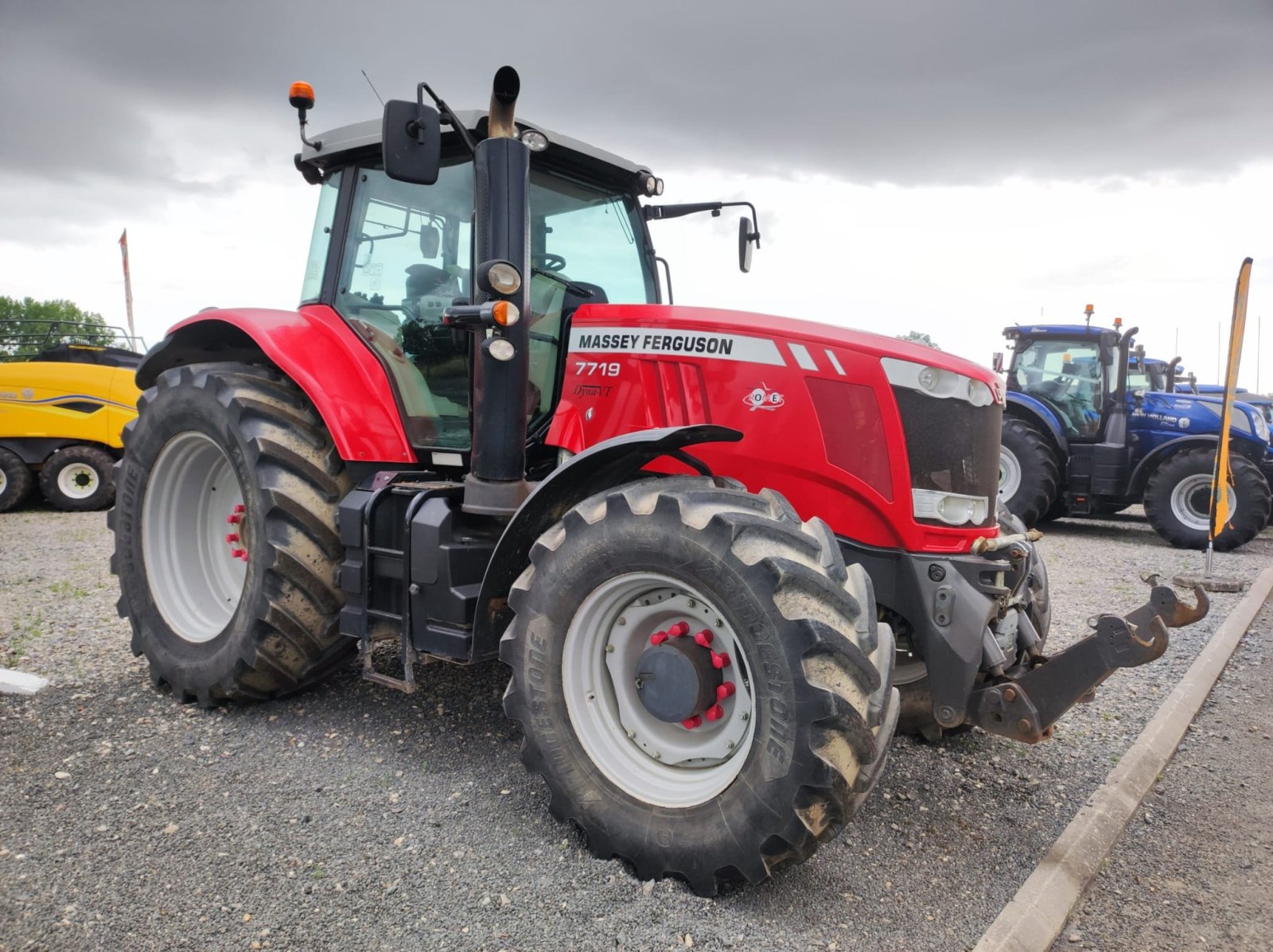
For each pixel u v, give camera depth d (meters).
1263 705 4.12
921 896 2.34
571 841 2.52
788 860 2.20
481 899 2.21
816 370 2.75
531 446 3.29
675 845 2.26
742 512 2.28
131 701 3.53
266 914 2.11
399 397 3.36
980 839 2.69
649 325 2.96
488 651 2.78
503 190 2.74
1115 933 2.27
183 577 3.73
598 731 2.47
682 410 2.88
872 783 2.23
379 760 3.02
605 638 2.52
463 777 2.91
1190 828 2.88
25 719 3.30
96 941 1.99
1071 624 5.32
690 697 2.34
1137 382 12.45
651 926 2.13
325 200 3.77
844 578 2.24
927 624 2.68
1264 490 8.25
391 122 2.66
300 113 3.38
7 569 6.20
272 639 3.26
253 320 3.59
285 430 3.32
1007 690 2.62
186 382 3.57
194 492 3.80
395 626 3.03
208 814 2.60
